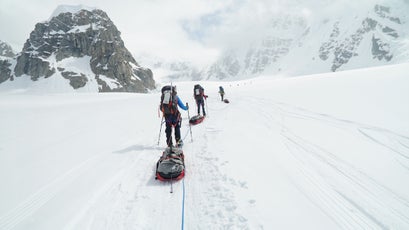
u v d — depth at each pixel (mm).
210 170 5688
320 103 13180
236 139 8062
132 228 3801
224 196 4480
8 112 21188
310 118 10383
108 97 48875
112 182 5391
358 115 9883
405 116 8922
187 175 5590
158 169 5305
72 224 3928
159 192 4883
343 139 7441
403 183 4777
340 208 4059
